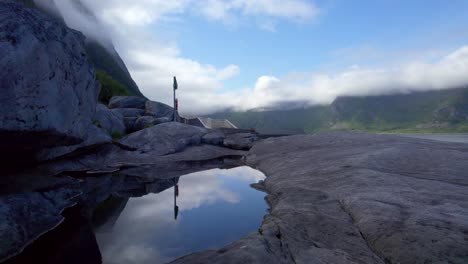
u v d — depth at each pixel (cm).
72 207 903
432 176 846
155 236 674
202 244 629
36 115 736
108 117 2141
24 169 977
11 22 670
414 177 841
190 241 645
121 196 1060
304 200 755
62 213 834
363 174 872
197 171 1571
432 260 437
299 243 518
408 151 1145
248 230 711
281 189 952
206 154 2036
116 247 611
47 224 707
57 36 859
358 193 721
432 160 1015
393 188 727
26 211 681
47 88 782
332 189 807
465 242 459
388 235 514
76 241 640
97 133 1465
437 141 1630
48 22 834
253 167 1681
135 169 1597
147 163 1742
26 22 718
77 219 791
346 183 826
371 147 1361
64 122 893
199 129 2398
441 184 745
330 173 978
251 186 1183
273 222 603
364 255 487
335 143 1730
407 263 446
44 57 761
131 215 831
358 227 581
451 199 636
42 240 639
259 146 2078
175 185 1237
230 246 498
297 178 1024
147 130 2116
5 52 631
